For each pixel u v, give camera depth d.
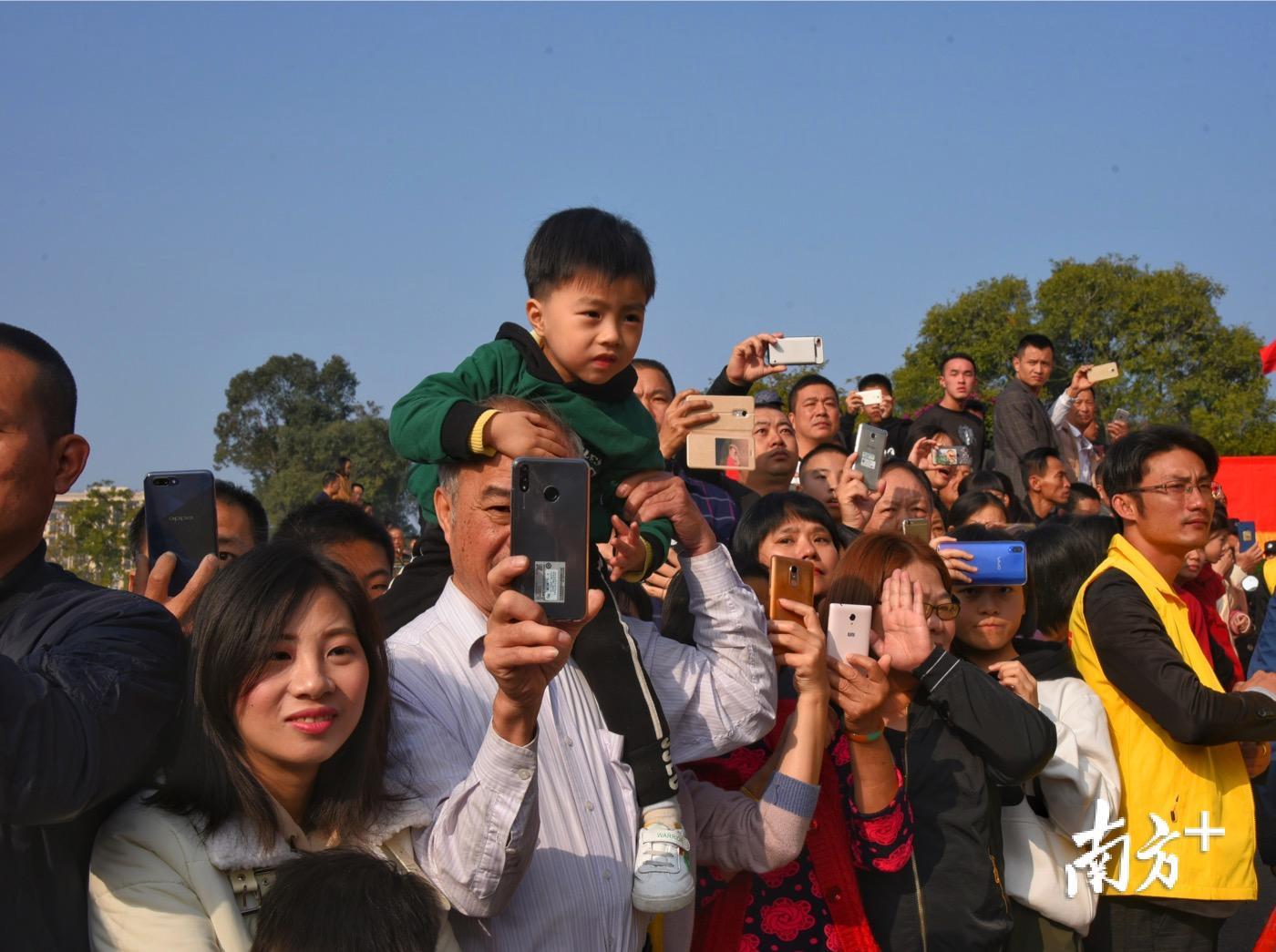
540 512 2.29
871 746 3.27
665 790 2.82
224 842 2.19
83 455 2.34
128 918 2.13
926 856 3.38
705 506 5.44
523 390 3.28
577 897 2.54
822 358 5.54
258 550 2.32
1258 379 42.19
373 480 37.19
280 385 53.72
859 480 5.48
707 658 3.09
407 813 2.38
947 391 10.00
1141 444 4.55
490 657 2.15
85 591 2.29
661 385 6.04
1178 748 4.26
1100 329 42.69
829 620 3.31
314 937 2.01
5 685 1.88
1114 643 4.26
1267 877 7.91
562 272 3.23
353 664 2.29
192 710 2.24
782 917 3.27
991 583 4.02
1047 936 3.90
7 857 2.10
